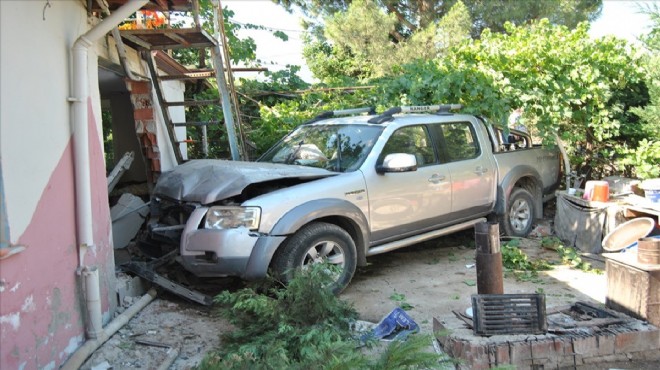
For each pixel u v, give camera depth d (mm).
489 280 3912
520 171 7359
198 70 9344
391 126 5996
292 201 4957
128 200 6289
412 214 5957
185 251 4953
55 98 3660
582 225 7000
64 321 3662
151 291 5195
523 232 7555
